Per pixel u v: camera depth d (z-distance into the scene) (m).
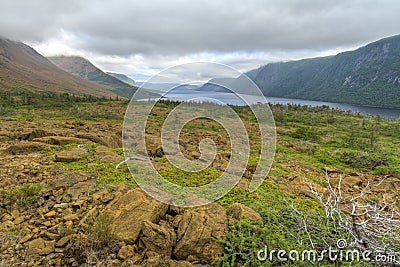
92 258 2.38
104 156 5.46
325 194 4.76
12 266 2.29
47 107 25.12
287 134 15.78
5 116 15.30
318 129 21.23
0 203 3.31
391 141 16.66
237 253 2.55
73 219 2.98
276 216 3.27
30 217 3.06
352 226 2.54
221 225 2.87
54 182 3.89
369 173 7.55
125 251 2.46
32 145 6.02
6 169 4.50
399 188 5.87
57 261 2.37
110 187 3.82
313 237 2.76
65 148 6.17
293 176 5.77
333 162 8.66
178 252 2.60
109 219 2.82
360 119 31.47
